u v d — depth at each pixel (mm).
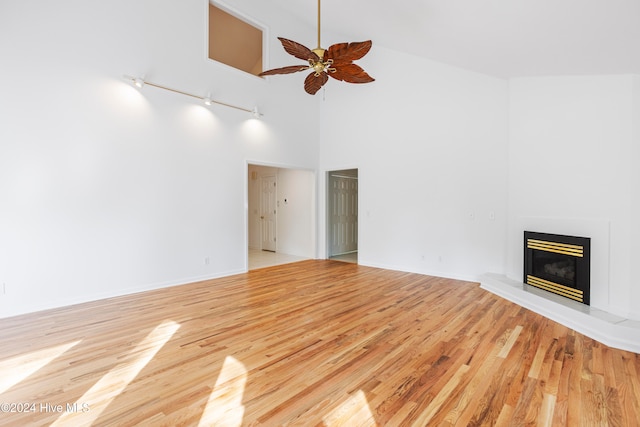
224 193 5090
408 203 5469
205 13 4812
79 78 3646
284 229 7453
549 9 2439
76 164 3643
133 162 4090
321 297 3943
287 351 2475
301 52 2982
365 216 6043
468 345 2594
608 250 3139
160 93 4324
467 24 3283
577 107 3496
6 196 3221
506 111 4469
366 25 4793
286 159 6051
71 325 2996
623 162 3076
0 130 3176
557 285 3479
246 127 5379
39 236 3414
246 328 2938
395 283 4668
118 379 2070
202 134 4793
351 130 6203
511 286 3861
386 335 2787
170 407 1782
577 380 2068
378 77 5773
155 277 4328
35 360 2316
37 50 3365
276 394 1913
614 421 1668
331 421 1674
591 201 3332
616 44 2559
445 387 1991
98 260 3828
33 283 3383
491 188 4641
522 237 4133
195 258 4754
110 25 3863
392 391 1947
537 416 1709
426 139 5238
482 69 4414
